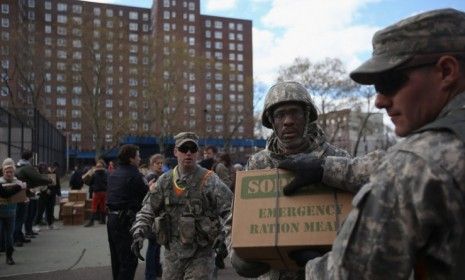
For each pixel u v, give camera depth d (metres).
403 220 1.24
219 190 4.36
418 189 1.24
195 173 4.42
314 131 3.12
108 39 57.06
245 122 92.81
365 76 1.44
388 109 1.47
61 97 103.38
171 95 65.69
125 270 6.18
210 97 122.00
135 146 6.45
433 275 1.28
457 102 1.35
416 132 1.35
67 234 13.10
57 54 109.06
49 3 110.19
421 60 1.36
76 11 111.50
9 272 8.46
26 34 51.94
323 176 2.06
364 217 1.29
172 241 4.38
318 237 2.02
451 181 1.22
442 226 1.23
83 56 56.97
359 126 76.06
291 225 2.09
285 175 2.20
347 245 1.30
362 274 1.27
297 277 2.68
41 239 12.25
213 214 4.37
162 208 4.52
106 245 11.28
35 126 22.48
